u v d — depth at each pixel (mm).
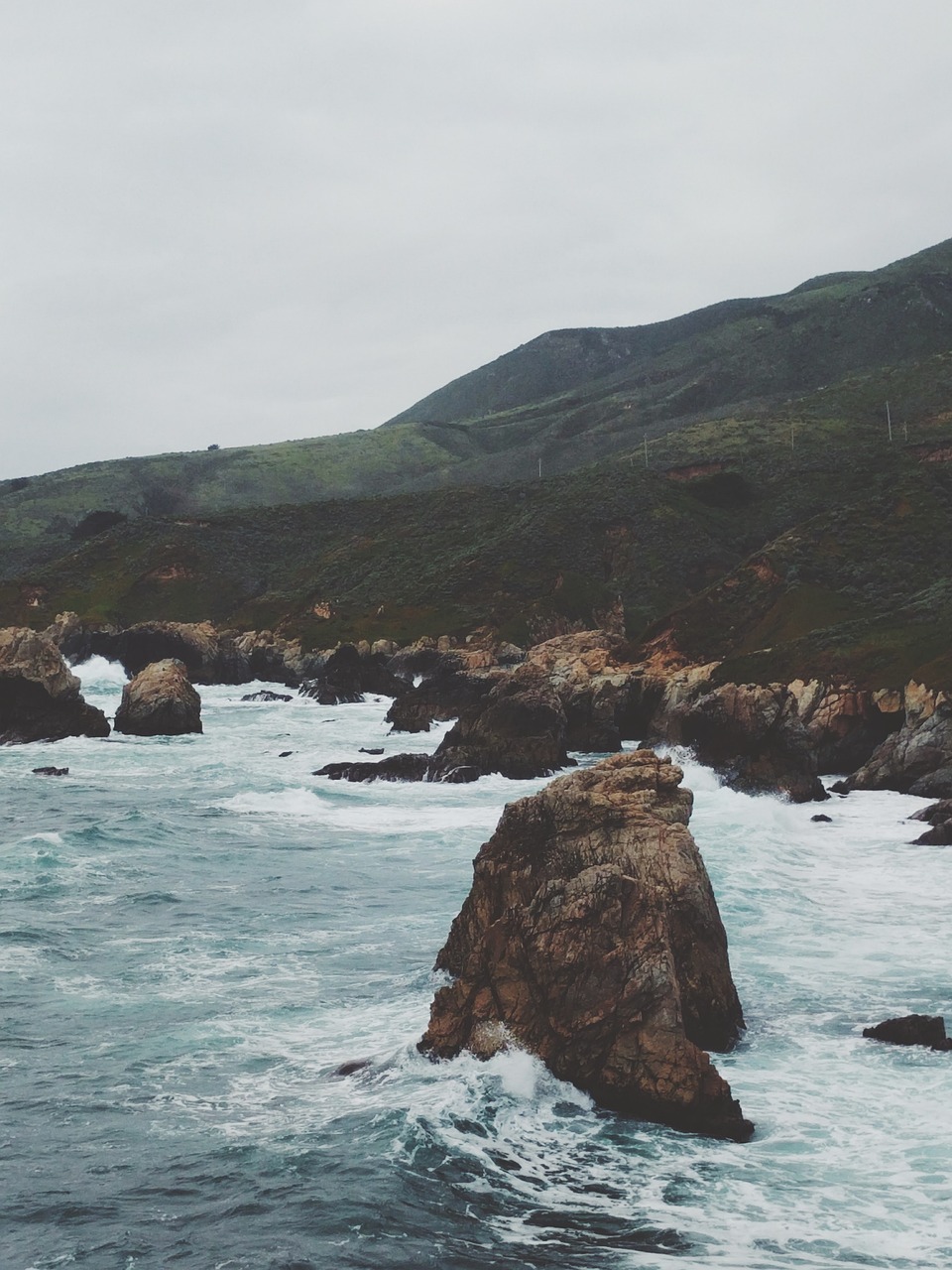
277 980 21953
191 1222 13055
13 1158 14711
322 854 34656
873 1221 13094
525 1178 14125
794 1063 17906
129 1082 17094
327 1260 12234
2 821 41312
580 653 92688
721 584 90312
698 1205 13492
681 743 51406
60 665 69125
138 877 31016
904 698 53469
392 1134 15180
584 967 17000
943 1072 17469
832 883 30406
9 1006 20422
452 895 29203
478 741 52250
